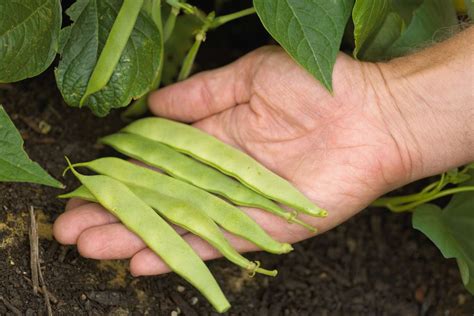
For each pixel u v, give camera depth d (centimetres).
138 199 60
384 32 65
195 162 63
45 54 58
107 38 61
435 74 61
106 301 62
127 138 65
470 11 65
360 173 62
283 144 63
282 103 62
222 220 60
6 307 59
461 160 63
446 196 75
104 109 62
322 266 72
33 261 60
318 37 58
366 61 66
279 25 58
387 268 73
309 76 62
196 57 78
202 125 67
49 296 61
